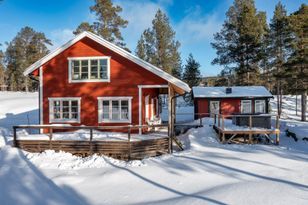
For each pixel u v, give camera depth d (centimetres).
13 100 4325
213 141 1592
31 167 1038
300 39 3328
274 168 993
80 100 1795
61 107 1811
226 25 3931
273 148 1412
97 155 1279
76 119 1798
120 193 780
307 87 3120
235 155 1231
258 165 1041
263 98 2966
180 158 1191
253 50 3588
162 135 1507
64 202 719
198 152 1309
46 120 1808
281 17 3806
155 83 1728
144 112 1819
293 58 3306
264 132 1559
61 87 1808
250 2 4175
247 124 1706
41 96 1819
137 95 1755
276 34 3734
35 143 1338
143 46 4856
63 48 1794
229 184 815
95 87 1789
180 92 2050
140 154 1318
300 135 1742
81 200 735
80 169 1041
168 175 941
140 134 1592
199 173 955
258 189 742
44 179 901
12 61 6525
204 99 2992
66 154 1277
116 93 1772
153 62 4453
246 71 3628
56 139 1348
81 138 1386
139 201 714
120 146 1298
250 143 1573
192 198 697
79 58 1797
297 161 1103
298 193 707
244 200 664
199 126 2033
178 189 801
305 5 3441
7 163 1069
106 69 1789
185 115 3591
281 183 799
